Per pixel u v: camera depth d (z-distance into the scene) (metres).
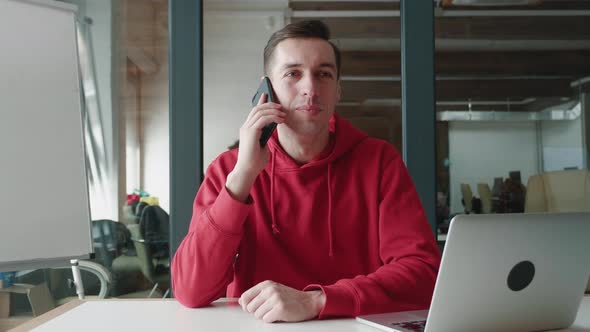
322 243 1.23
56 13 1.03
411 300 0.97
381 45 3.44
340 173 1.27
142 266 2.29
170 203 2.16
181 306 1.02
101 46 2.40
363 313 0.89
